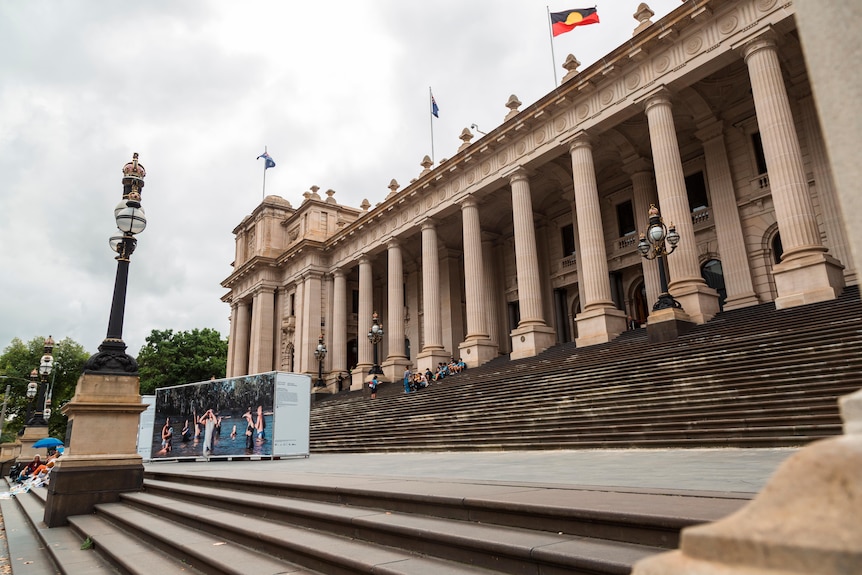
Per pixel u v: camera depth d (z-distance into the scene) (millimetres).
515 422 16250
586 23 26938
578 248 34156
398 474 8680
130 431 11336
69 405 10656
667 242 22500
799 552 1046
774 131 19609
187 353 70250
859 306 14711
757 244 25422
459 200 33812
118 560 6512
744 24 21031
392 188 40375
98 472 10766
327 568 4715
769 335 14477
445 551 4344
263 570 4914
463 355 32062
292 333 48750
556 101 27438
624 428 12523
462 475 7934
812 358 11859
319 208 49031
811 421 9469
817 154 22938
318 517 5840
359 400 32062
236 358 53688
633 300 32219
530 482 6406
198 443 19609
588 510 3984
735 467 7051
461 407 20266
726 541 1195
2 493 19469
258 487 8336
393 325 38438
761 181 25484
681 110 27562
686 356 15703
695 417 11609
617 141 30109
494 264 41469
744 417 10805
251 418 18594
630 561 3227
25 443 27781
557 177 34188
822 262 17641
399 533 4754
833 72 1484
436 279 35531
